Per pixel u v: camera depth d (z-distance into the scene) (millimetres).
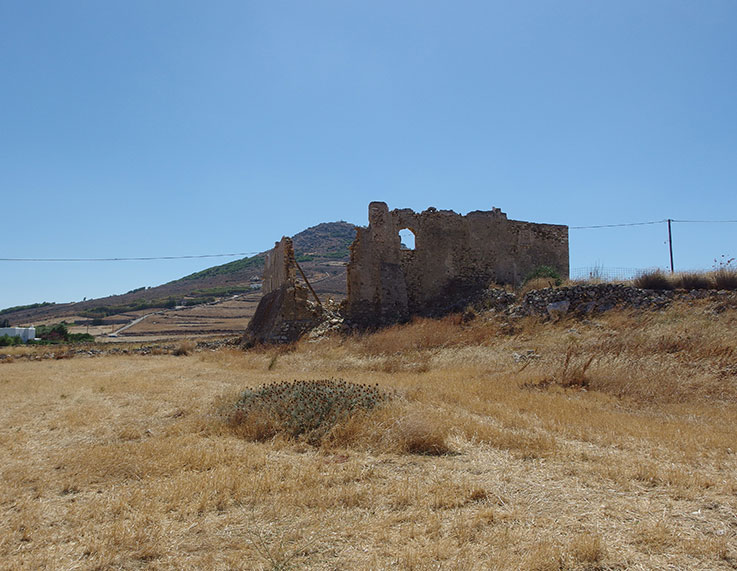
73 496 6520
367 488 6438
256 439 9125
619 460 7363
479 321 24453
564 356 15539
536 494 6203
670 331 16344
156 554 4922
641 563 4551
